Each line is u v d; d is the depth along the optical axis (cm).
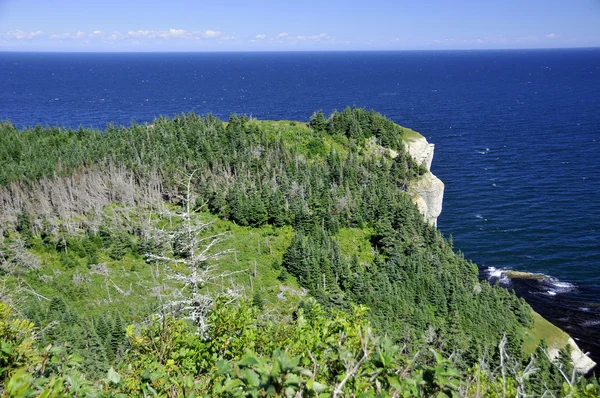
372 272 7375
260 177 10106
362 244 8188
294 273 7150
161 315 1402
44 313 5556
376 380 721
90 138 11112
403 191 10381
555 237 10162
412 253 7706
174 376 1027
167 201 9131
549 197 12181
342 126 12444
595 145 16975
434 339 5388
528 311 7244
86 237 7612
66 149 10319
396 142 12362
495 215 11331
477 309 6756
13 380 630
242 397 722
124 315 5844
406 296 6762
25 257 6925
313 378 685
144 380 924
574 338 7169
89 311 6056
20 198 8275
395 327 5856
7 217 7912
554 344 6675
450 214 11519
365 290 6694
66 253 7338
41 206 8088
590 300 8131
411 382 684
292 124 12912
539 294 8350
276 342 1302
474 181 13550
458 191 12838
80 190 8706
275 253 7750
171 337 1242
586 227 10481
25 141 10612
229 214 8788
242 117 12525
